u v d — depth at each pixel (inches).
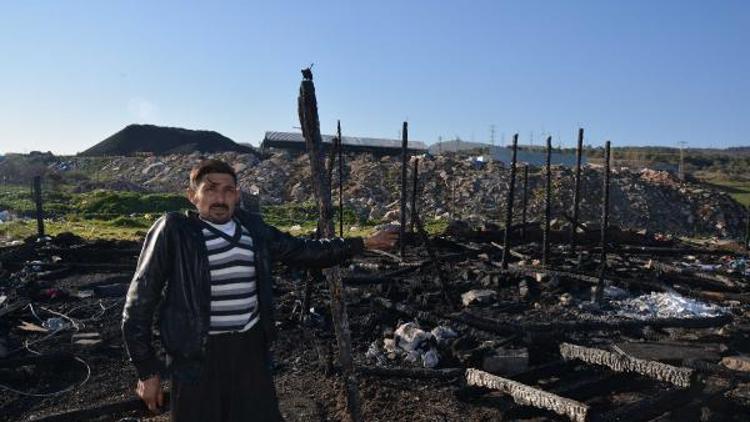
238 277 120.0
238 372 120.5
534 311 354.3
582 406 180.9
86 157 2231.8
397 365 253.8
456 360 252.5
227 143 2657.5
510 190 466.6
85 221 984.3
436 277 446.3
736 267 542.0
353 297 367.9
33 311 331.9
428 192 1518.2
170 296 116.6
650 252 627.8
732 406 205.2
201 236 118.2
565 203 1480.1
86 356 266.2
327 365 241.0
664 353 257.1
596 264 488.1
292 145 2273.6
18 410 213.0
